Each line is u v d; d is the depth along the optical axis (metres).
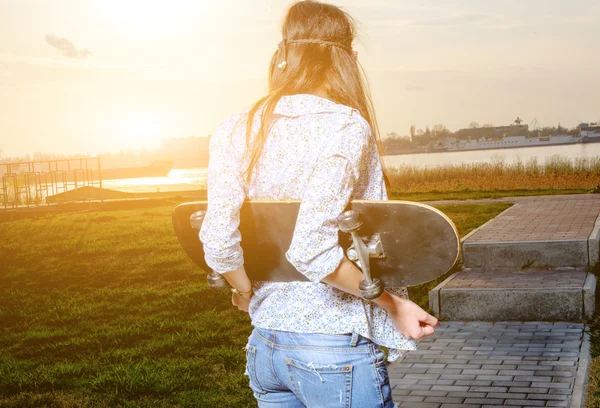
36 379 5.21
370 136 1.70
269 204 1.67
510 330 5.59
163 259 10.61
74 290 9.06
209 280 1.87
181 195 29.41
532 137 84.94
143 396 4.79
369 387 1.70
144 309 7.56
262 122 1.73
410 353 5.16
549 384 4.29
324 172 1.58
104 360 5.70
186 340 6.04
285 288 1.75
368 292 1.58
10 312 7.86
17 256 11.88
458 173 30.42
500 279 6.53
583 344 5.06
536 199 14.79
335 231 1.57
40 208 22.55
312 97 1.73
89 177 26.86
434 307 6.11
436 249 1.58
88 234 14.46
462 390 4.31
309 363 1.69
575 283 6.00
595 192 16.86
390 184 1.92
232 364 5.34
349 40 1.88
